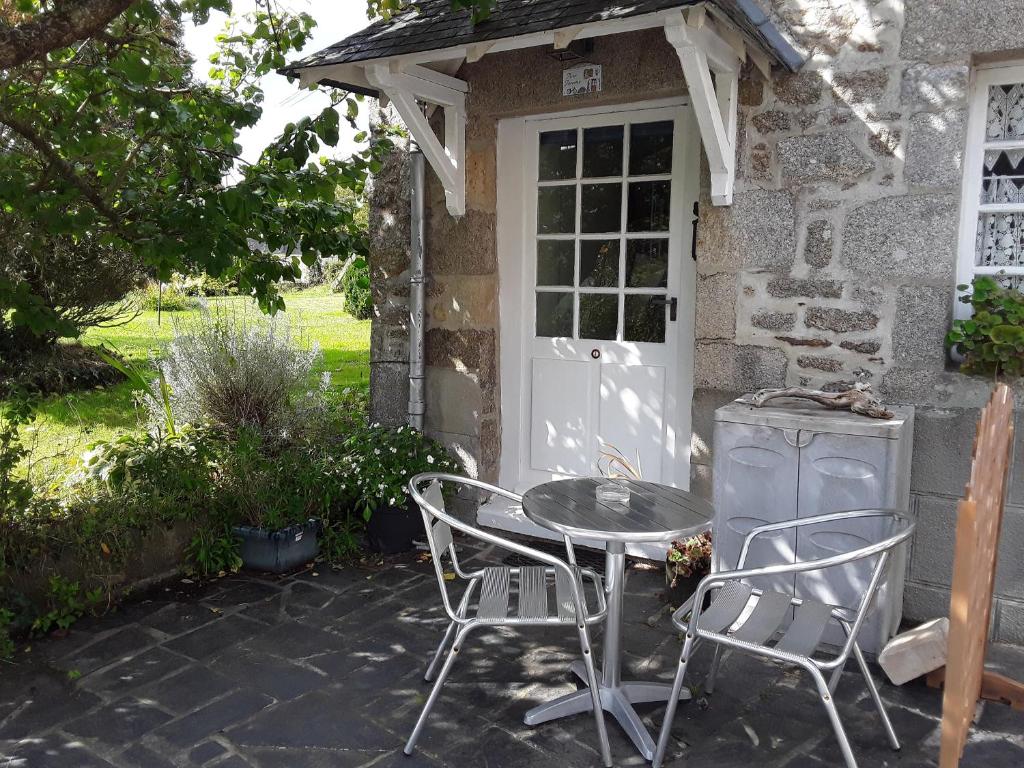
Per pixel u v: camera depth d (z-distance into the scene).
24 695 2.86
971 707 2.46
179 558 3.90
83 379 7.30
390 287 4.77
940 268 3.25
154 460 3.91
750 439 3.20
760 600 2.68
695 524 2.58
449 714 2.75
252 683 2.95
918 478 3.36
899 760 2.50
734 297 3.66
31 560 3.35
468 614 3.51
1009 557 3.20
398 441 4.41
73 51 3.61
